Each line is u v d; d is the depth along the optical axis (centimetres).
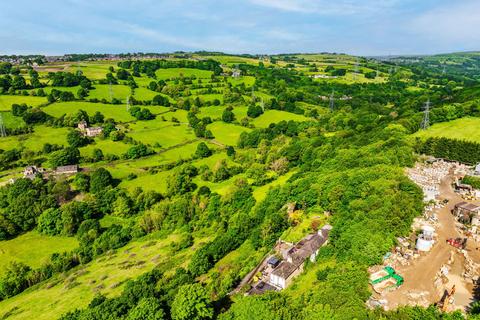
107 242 13850
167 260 11862
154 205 16025
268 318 5928
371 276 6781
